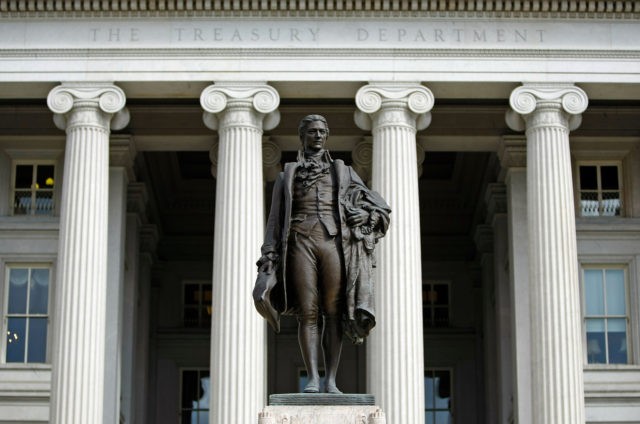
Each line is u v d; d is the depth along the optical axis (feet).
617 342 161.89
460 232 197.26
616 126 162.91
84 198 142.61
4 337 159.63
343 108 157.17
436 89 147.74
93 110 145.18
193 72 145.48
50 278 161.17
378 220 62.85
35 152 161.99
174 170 190.39
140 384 178.50
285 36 146.41
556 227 143.13
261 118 145.59
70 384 138.82
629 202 163.73
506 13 147.33
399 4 146.41
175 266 196.95
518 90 146.20
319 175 62.95
